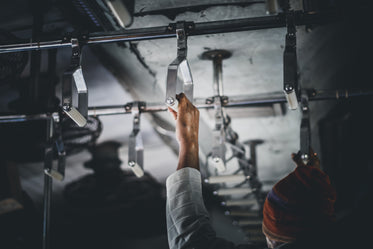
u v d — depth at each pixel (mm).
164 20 2355
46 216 2521
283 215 1096
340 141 4449
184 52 1702
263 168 5273
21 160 3271
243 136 4512
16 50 1868
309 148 1962
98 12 2180
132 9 2203
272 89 3629
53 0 2367
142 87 3529
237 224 4441
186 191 1238
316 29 2719
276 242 1134
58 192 5266
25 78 3002
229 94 3770
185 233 1165
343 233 924
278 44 2750
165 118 3887
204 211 1233
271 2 1625
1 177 2301
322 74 3508
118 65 3227
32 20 2678
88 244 5734
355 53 3242
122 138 4633
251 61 3031
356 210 934
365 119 4172
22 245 3021
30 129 3105
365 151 4258
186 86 1670
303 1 2080
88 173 5074
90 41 1828
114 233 5555
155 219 5480
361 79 3477
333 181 4520
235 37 2619
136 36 1796
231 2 2178
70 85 1704
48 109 2441
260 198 4105
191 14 2301
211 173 4531
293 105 1658
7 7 2492
